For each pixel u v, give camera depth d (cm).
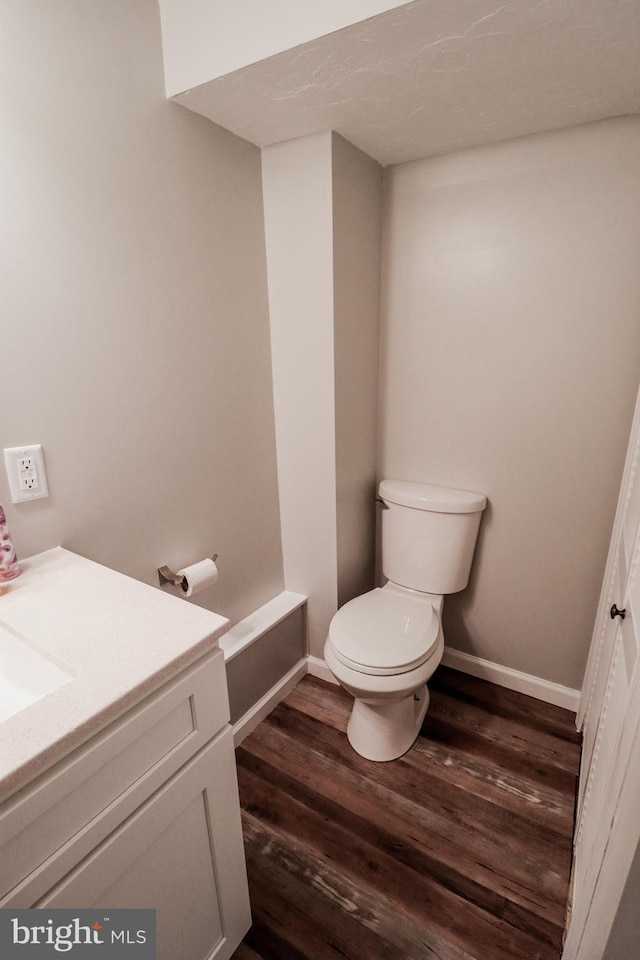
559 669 175
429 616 160
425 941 108
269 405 171
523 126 134
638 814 68
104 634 77
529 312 152
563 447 156
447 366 170
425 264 166
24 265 93
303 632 195
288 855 126
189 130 124
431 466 183
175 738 76
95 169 103
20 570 98
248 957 106
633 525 111
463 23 90
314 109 123
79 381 106
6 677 82
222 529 157
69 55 95
